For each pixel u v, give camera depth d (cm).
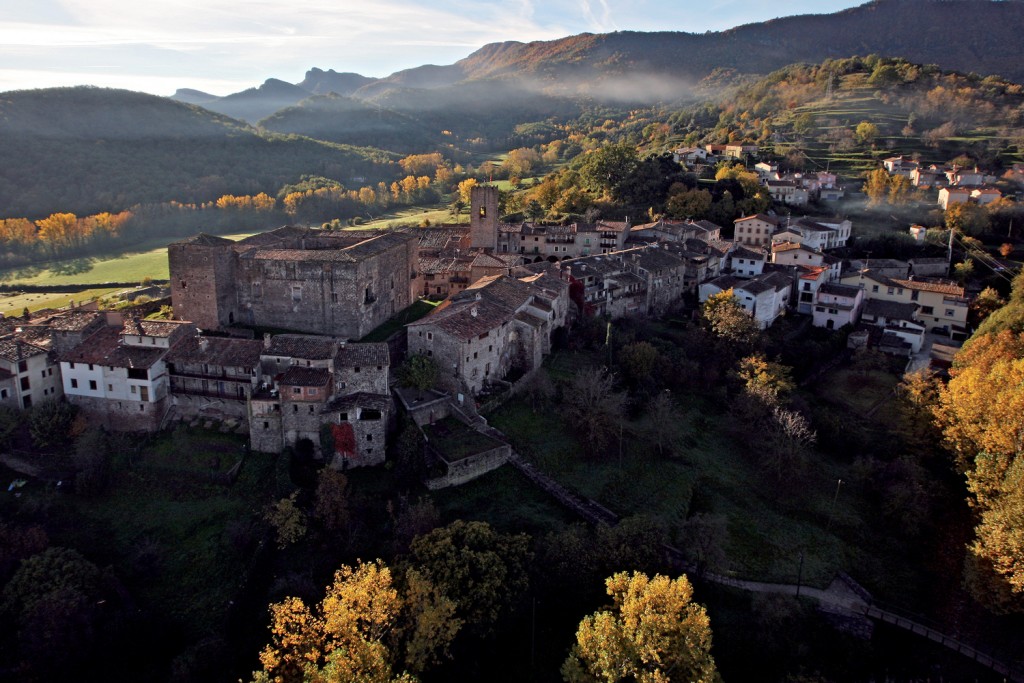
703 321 11806
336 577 5538
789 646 6125
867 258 15275
